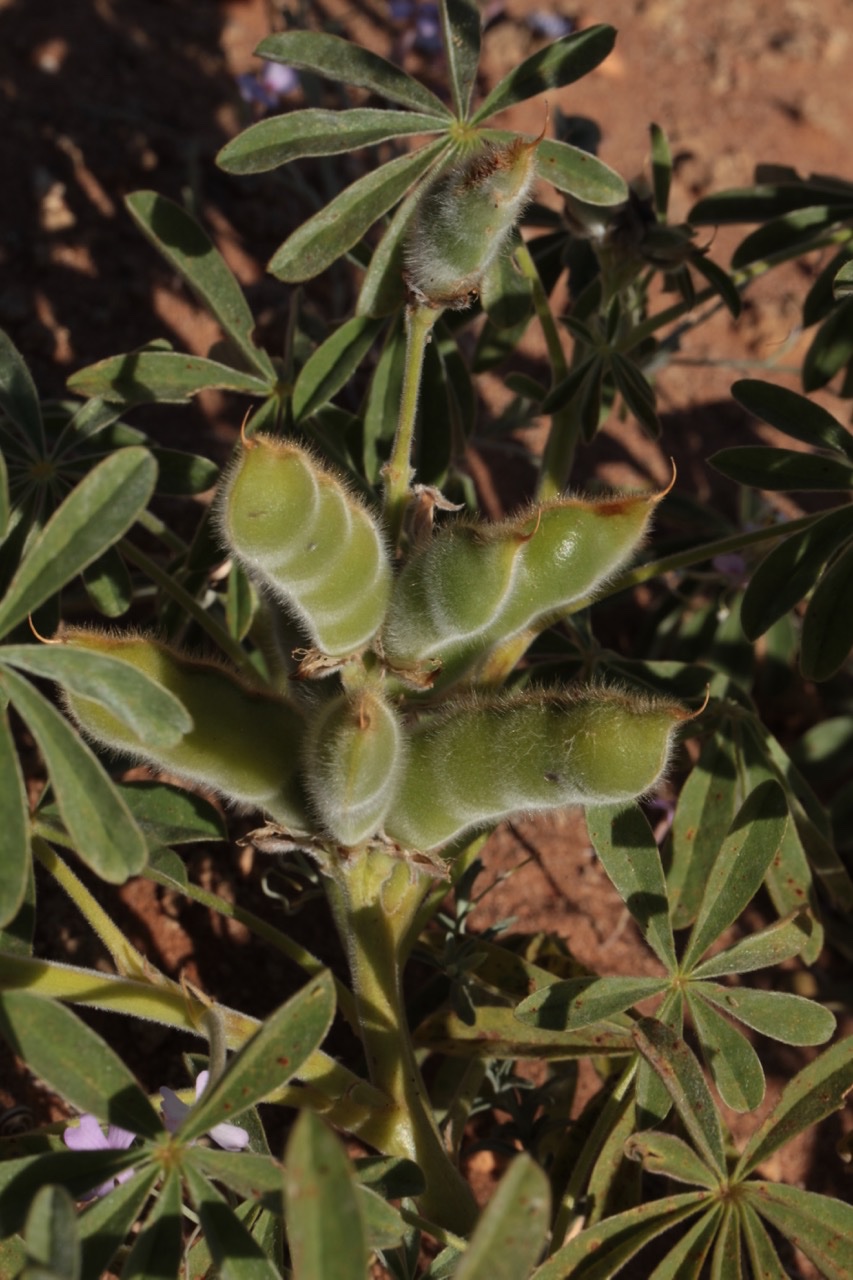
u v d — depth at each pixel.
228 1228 0.38
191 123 0.73
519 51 0.80
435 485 0.52
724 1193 0.41
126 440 0.50
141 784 0.45
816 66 0.85
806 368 0.55
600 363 0.52
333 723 0.38
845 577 0.46
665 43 0.84
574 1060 0.49
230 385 0.50
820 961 0.55
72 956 0.50
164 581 0.48
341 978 0.52
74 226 0.67
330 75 0.48
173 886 0.44
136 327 0.64
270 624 0.47
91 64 0.74
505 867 0.55
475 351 0.57
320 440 0.50
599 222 0.50
